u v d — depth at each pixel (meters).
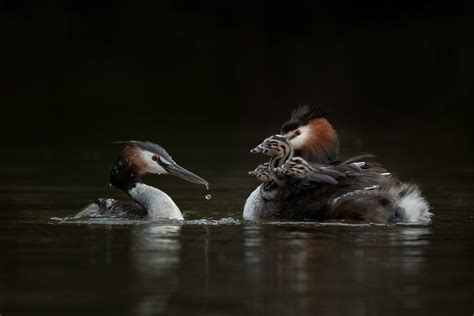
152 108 28.64
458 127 25.12
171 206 12.30
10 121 25.75
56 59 37.50
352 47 40.31
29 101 29.41
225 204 13.87
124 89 32.25
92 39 40.62
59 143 22.23
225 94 31.50
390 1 44.72
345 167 12.26
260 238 10.57
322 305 7.69
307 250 9.82
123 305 7.66
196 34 41.72
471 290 8.17
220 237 10.65
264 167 12.60
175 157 19.81
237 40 41.38
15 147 21.55
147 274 8.70
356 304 7.73
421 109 28.58
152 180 16.80
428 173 17.36
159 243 10.23
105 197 14.41
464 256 9.55
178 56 38.97
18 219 11.99
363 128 24.84
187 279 8.49
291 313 7.44
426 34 42.12
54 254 9.59
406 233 10.95
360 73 35.06
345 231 11.09
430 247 10.03
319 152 13.73
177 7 43.19
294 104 29.36
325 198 12.11
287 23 43.44
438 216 12.43
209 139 22.91
